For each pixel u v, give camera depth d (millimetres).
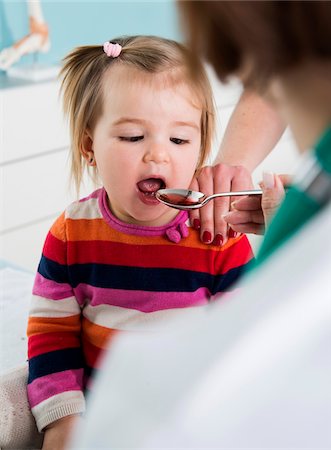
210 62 492
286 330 451
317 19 446
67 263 1122
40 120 2740
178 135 1062
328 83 470
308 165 496
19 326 1355
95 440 483
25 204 2771
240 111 1347
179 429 454
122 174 1067
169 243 1095
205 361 456
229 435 455
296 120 501
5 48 3066
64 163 2832
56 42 3221
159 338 486
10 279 1527
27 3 3020
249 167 1296
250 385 454
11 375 1114
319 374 454
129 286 1098
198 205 1041
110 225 1104
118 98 1049
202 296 1101
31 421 1091
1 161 2684
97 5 3318
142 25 3496
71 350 1125
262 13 449
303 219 487
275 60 466
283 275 458
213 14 464
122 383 482
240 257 1107
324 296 451
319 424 458
